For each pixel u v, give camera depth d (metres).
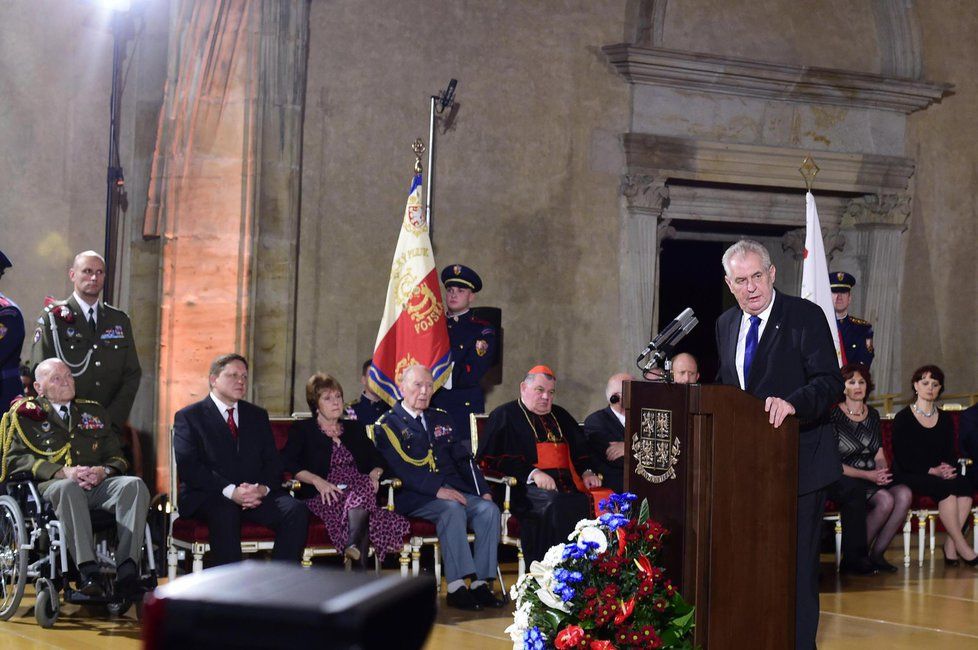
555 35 9.22
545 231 9.14
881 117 10.48
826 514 7.86
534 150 9.12
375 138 8.54
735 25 10.05
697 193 9.85
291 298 8.02
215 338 7.77
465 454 6.78
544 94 9.16
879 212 10.38
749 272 4.29
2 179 7.62
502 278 8.97
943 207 10.87
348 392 8.38
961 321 10.95
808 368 4.26
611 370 9.34
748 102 9.90
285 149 7.98
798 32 10.33
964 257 10.95
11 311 6.37
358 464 6.59
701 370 10.91
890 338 10.46
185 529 6.11
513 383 8.98
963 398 10.91
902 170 10.46
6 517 5.93
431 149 8.70
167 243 7.76
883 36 10.64
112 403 6.70
